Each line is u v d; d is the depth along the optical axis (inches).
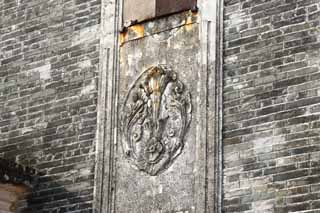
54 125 1246.9
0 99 1300.4
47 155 1240.2
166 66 1183.6
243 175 1093.1
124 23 1230.3
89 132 1214.3
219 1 1165.7
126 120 1191.6
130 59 1212.5
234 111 1120.2
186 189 1127.0
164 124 1165.7
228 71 1137.4
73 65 1253.7
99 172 1189.1
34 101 1273.4
